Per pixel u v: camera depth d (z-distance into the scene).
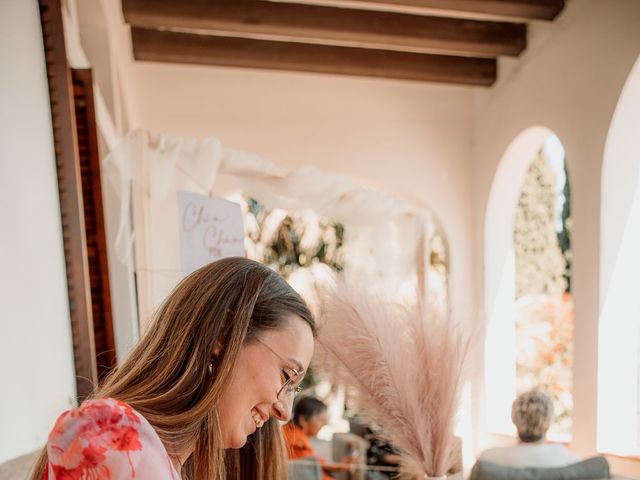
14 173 1.06
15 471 0.97
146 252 1.55
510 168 3.60
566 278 4.74
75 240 1.30
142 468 0.53
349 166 3.92
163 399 0.63
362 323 0.96
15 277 1.04
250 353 0.68
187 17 2.88
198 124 3.82
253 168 1.99
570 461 1.96
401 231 2.73
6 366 0.98
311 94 3.88
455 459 1.03
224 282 0.69
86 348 1.32
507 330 3.79
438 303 1.06
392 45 3.15
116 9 2.65
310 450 2.21
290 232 3.88
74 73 1.35
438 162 3.98
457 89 3.97
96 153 1.38
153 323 0.70
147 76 3.78
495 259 3.80
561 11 2.77
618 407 2.45
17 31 1.09
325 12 3.01
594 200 2.48
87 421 0.53
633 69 2.22
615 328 2.44
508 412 3.74
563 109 2.77
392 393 0.97
